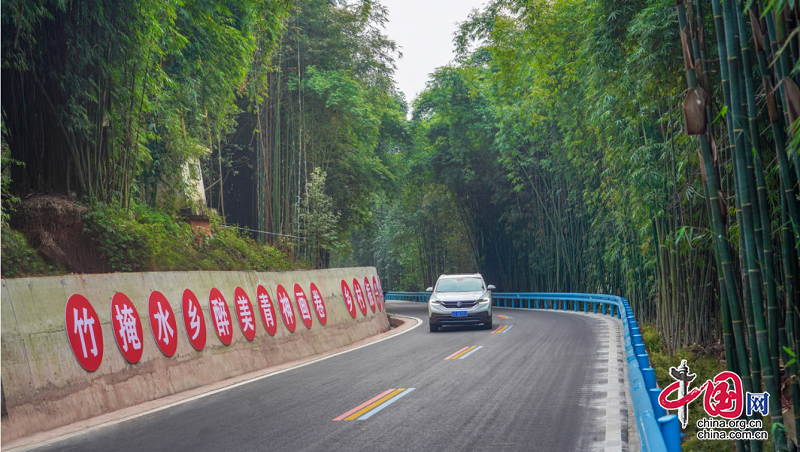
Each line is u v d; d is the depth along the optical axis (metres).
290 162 23.80
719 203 3.62
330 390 8.51
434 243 42.72
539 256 28.56
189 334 9.82
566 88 18.58
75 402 7.15
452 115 31.05
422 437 5.78
